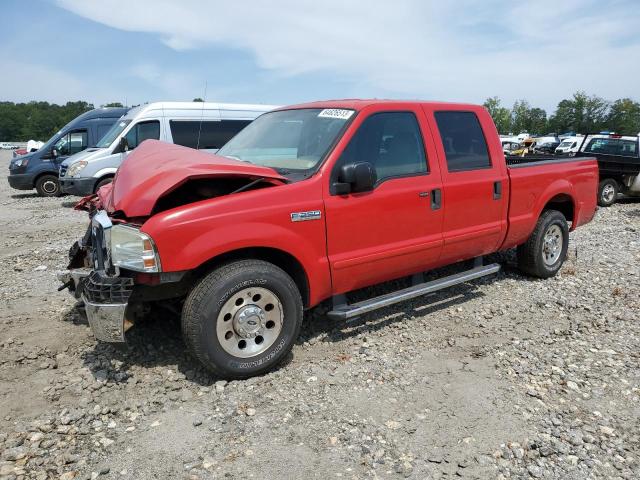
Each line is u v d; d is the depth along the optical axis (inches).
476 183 196.7
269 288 145.7
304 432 123.5
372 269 170.2
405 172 177.0
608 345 171.9
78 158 500.7
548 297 217.9
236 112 528.4
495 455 115.8
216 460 113.4
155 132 495.8
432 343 173.2
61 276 174.2
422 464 113.0
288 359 160.6
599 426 126.6
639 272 255.0
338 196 158.4
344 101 182.4
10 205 570.9
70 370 152.9
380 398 138.8
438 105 191.9
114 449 117.3
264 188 148.2
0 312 201.8
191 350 141.7
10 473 108.3
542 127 3390.7
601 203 529.3
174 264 133.4
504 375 151.7
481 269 211.2
